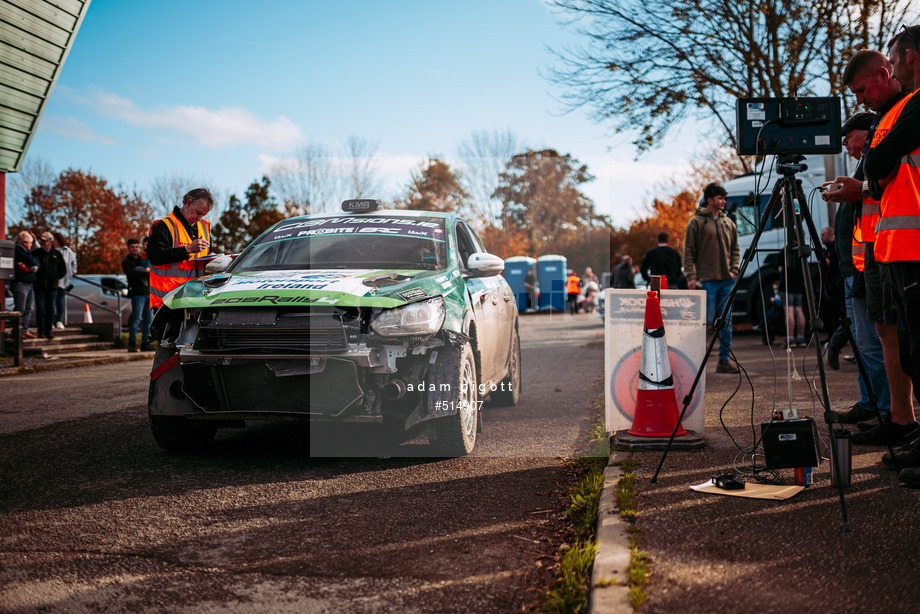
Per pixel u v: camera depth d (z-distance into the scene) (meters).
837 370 8.30
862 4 13.95
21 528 3.53
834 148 3.87
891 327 4.41
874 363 5.04
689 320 4.84
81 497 4.05
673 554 2.80
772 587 2.50
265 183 38.81
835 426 5.16
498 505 3.78
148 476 4.49
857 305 5.05
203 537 3.37
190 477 4.45
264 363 4.47
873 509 3.26
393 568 2.96
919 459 3.79
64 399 7.86
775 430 3.63
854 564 2.67
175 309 4.80
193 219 7.38
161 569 3.00
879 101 4.00
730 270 8.64
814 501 3.41
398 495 3.98
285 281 4.77
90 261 48.53
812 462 3.60
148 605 2.67
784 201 3.90
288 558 3.09
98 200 49.75
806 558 2.74
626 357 4.98
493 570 2.92
